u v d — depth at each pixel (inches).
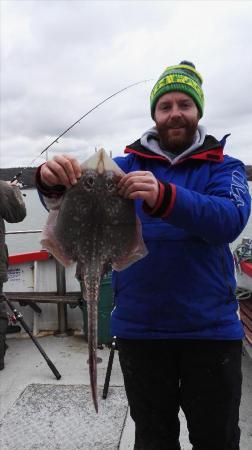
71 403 136.5
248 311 183.0
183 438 118.3
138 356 83.9
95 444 115.4
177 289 78.0
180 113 81.4
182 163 80.9
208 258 77.8
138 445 88.2
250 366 166.2
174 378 85.0
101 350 184.2
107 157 68.9
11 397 143.7
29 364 171.9
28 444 116.3
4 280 166.6
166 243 78.0
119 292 84.9
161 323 79.7
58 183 67.3
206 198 67.5
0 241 166.1
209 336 77.5
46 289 221.6
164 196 63.7
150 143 85.4
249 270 193.3
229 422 80.9
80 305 194.2
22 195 171.5
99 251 67.9
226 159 80.4
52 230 70.3
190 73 87.4
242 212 71.6
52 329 211.8
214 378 78.9
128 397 88.9
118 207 68.1
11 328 209.0
